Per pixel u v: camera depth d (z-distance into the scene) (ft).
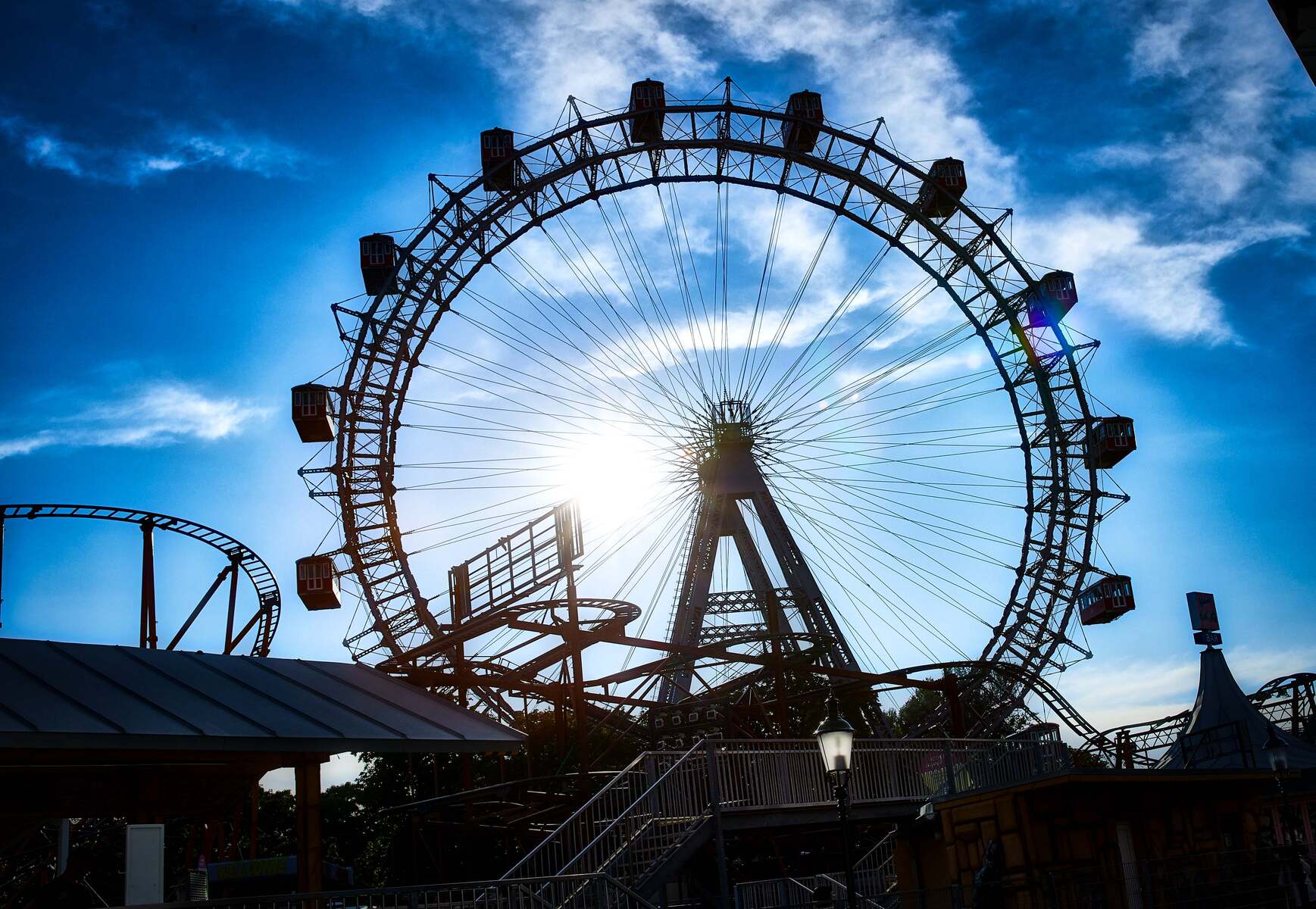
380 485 166.20
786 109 188.96
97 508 136.05
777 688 116.98
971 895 69.56
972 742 98.78
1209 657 114.62
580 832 73.77
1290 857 77.77
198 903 41.42
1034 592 180.75
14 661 58.03
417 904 48.67
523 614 115.65
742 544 168.76
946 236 188.55
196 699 59.77
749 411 173.78
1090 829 74.23
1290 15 33.60
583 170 183.21
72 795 66.64
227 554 153.58
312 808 65.72
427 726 66.64
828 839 127.65
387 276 172.76
